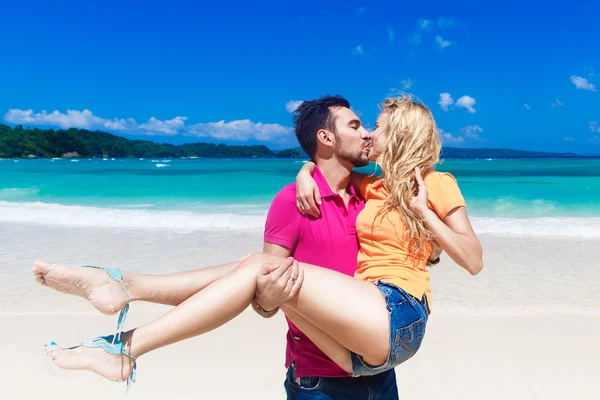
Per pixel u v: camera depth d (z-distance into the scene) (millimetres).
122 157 166375
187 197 18750
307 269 2238
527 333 4895
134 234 10125
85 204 16531
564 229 10539
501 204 16266
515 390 3818
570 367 4172
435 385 3912
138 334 2092
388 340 2184
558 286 6477
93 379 3959
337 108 2682
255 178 31906
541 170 45438
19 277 6871
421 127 2648
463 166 59875
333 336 2215
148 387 3842
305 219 2539
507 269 7371
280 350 4500
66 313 5426
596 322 5160
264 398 3668
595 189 21234
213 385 3875
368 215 2582
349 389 2441
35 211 12820
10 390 3740
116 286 2271
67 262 7727
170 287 2361
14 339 4676
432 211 2512
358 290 2232
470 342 4691
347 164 2686
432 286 6520
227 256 8125
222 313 2100
